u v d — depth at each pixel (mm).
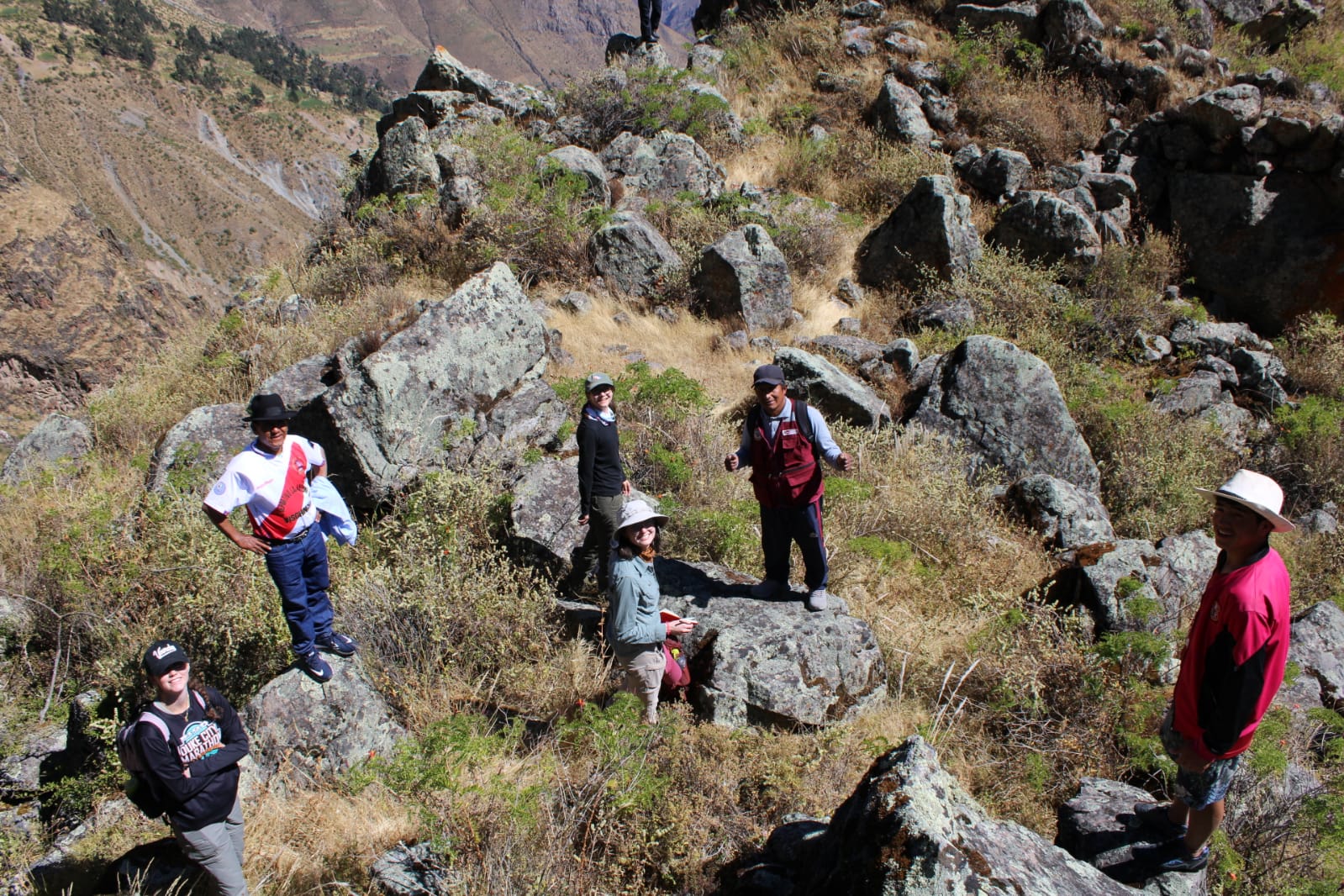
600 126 14023
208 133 157625
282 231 138750
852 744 4863
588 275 10930
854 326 10617
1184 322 10844
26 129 125375
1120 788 4098
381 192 13227
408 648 5637
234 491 4508
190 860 3824
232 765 3801
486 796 4066
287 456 4613
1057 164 13234
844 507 6988
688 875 3918
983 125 13977
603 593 6082
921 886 2934
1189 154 12062
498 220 11062
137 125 144625
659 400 8031
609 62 16047
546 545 6289
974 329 10312
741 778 4543
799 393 8930
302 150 165875
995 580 6660
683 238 11469
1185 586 6020
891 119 13930
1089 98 13945
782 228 11508
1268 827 4062
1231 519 3080
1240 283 11625
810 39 15836
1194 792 3301
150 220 126312
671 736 4633
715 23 19078
